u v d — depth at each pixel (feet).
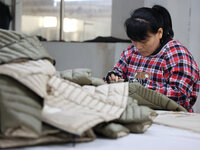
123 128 3.30
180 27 9.86
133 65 6.29
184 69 5.57
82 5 11.47
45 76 3.10
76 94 3.47
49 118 2.81
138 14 5.55
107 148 2.88
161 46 5.88
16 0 12.46
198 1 9.73
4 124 2.55
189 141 3.27
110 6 11.05
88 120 2.89
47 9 12.09
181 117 4.36
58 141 2.89
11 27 12.58
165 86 5.69
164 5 9.89
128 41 10.83
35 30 12.35
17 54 3.25
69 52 11.42
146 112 3.49
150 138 3.31
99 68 10.94
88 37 11.46
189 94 5.55
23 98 2.75
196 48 9.84
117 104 3.60
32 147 2.79
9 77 2.85
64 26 11.85
